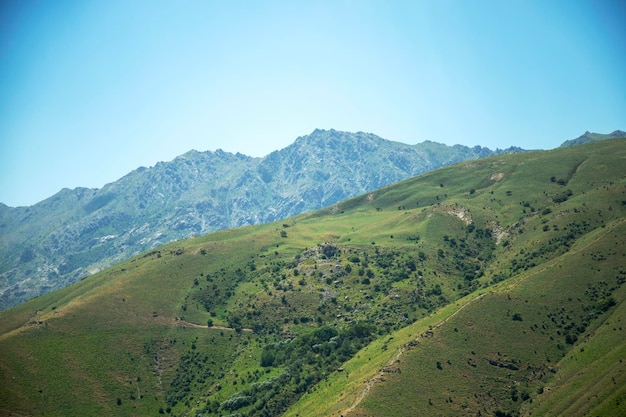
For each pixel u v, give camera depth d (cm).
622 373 13412
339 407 15400
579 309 18038
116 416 19575
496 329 17562
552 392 14625
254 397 19512
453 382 15462
